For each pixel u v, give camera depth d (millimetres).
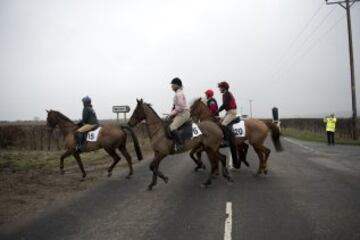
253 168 12906
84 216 7238
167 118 9992
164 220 6812
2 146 22453
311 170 12266
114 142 11258
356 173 11586
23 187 10250
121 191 9516
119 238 5922
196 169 12461
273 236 5809
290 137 33094
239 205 7723
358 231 5965
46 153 18703
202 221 6672
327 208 7367
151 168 9680
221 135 10133
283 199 8172
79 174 12438
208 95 11984
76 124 11836
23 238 6086
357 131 26812
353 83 26469
